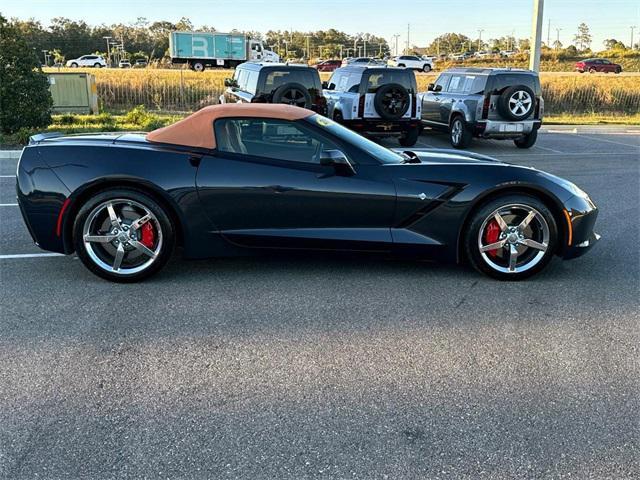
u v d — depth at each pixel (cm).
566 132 1841
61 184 446
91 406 290
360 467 247
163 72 3409
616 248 573
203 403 293
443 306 421
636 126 2025
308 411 287
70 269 492
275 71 1253
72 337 365
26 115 1378
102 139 474
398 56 6178
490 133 1352
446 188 460
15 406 289
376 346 357
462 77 1438
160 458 251
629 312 415
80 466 246
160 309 410
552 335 376
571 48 9012
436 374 324
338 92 1399
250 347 354
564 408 293
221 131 461
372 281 471
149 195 449
